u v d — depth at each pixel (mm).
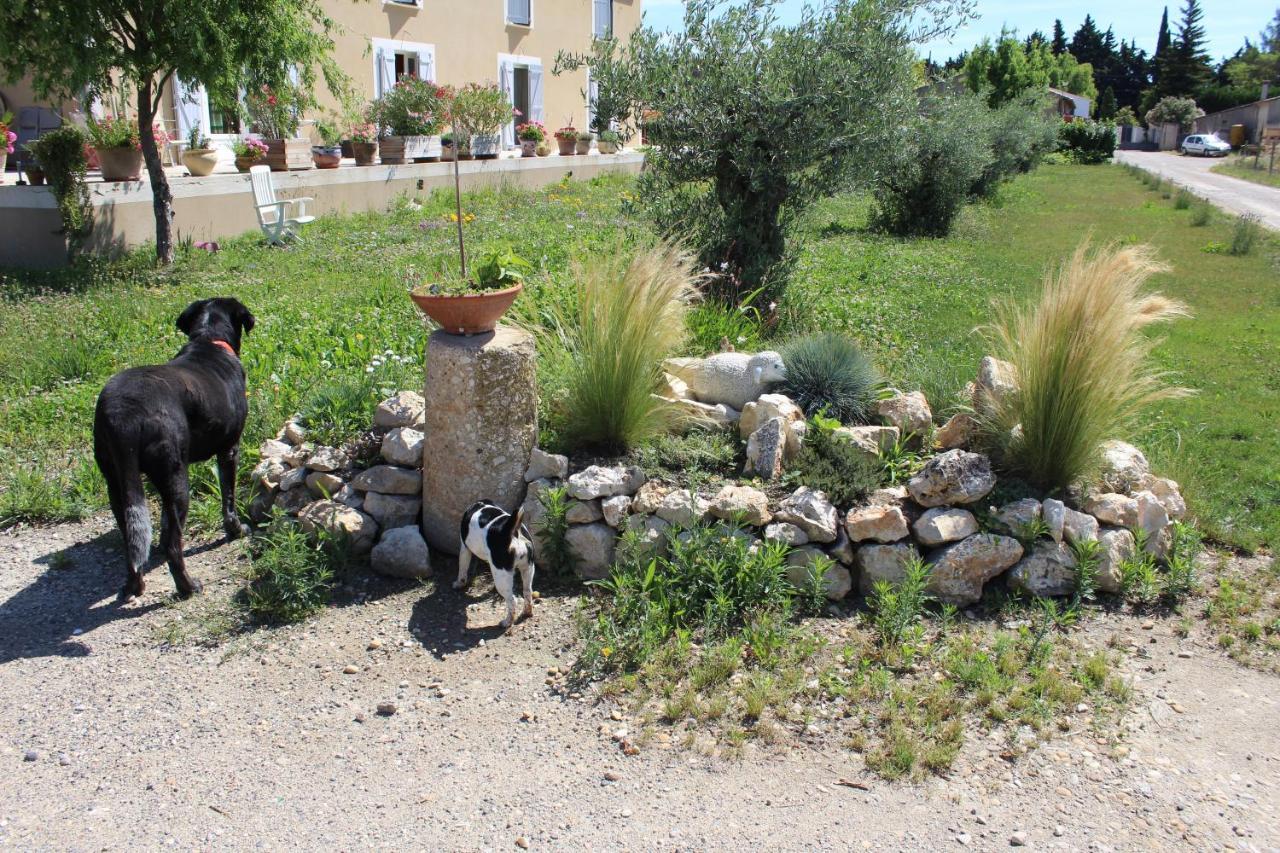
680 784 3143
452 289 4574
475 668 3852
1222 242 17531
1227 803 3047
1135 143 78438
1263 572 4652
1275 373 8320
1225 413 7184
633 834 2904
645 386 4984
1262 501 5477
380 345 7320
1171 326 10453
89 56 10242
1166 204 25578
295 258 11914
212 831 2916
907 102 8461
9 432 6164
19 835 2881
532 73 24797
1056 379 4441
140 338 8000
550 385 5320
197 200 13086
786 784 3141
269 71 11664
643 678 3748
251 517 5180
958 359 7734
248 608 4289
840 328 8375
